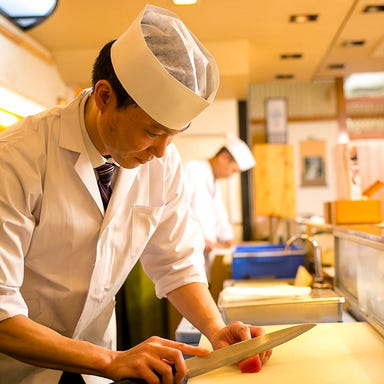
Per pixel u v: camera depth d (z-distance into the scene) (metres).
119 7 2.53
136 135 0.96
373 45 3.31
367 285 1.47
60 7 2.50
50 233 1.10
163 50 0.96
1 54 2.57
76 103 1.14
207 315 1.20
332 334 1.28
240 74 3.22
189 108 0.96
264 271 2.40
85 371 0.92
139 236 1.24
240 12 2.71
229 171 3.52
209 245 3.25
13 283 0.97
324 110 5.05
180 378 0.89
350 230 1.60
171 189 1.34
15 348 0.92
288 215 3.94
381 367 1.03
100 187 1.18
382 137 4.70
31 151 1.06
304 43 3.26
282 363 1.07
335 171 2.20
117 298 2.65
